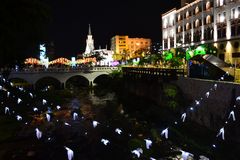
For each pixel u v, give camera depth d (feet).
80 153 78.07
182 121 102.68
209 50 151.23
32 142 86.84
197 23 227.81
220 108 86.38
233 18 180.55
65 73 255.09
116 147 80.33
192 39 235.81
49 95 181.98
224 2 192.13
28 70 238.68
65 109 144.25
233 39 181.37
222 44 193.88
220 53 196.34
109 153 77.00
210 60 109.70
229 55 186.39
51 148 82.53
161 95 135.23
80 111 136.05
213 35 205.26
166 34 290.56
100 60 456.45
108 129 98.48
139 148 71.05
